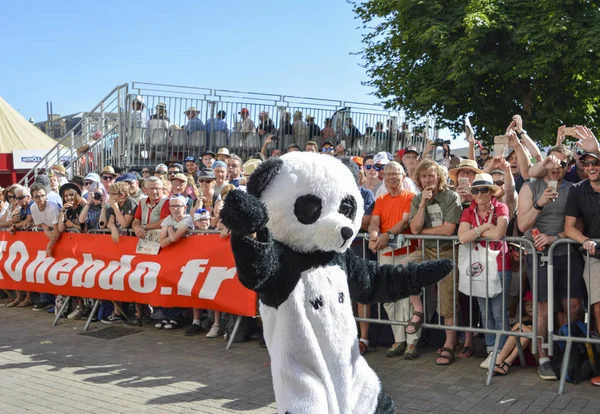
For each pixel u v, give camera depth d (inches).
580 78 657.6
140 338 287.1
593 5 604.7
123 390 211.9
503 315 218.4
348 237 115.6
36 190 330.3
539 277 212.2
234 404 194.4
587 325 202.8
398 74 731.4
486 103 679.7
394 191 246.4
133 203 311.9
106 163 514.9
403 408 186.4
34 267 341.4
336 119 544.7
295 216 117.1
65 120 985.5
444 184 236.2
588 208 203.2
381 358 241.4
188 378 222.8
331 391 114.5
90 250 318.3
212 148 500.4
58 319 329.7
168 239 285.4
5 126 861.2
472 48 604.1
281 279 116.5
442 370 223.3
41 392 212.5
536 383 205.6
